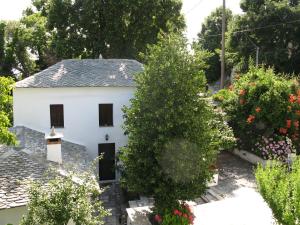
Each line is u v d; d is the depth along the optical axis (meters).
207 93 12.16
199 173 11.70
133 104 12.19
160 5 33.16
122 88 22.28
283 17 34.88
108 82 21.98
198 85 11.72
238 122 19.36
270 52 34.62
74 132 21.95
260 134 19.09
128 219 13.17
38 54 42.84
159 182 11.46
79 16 32.94
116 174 23.17
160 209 11.85
